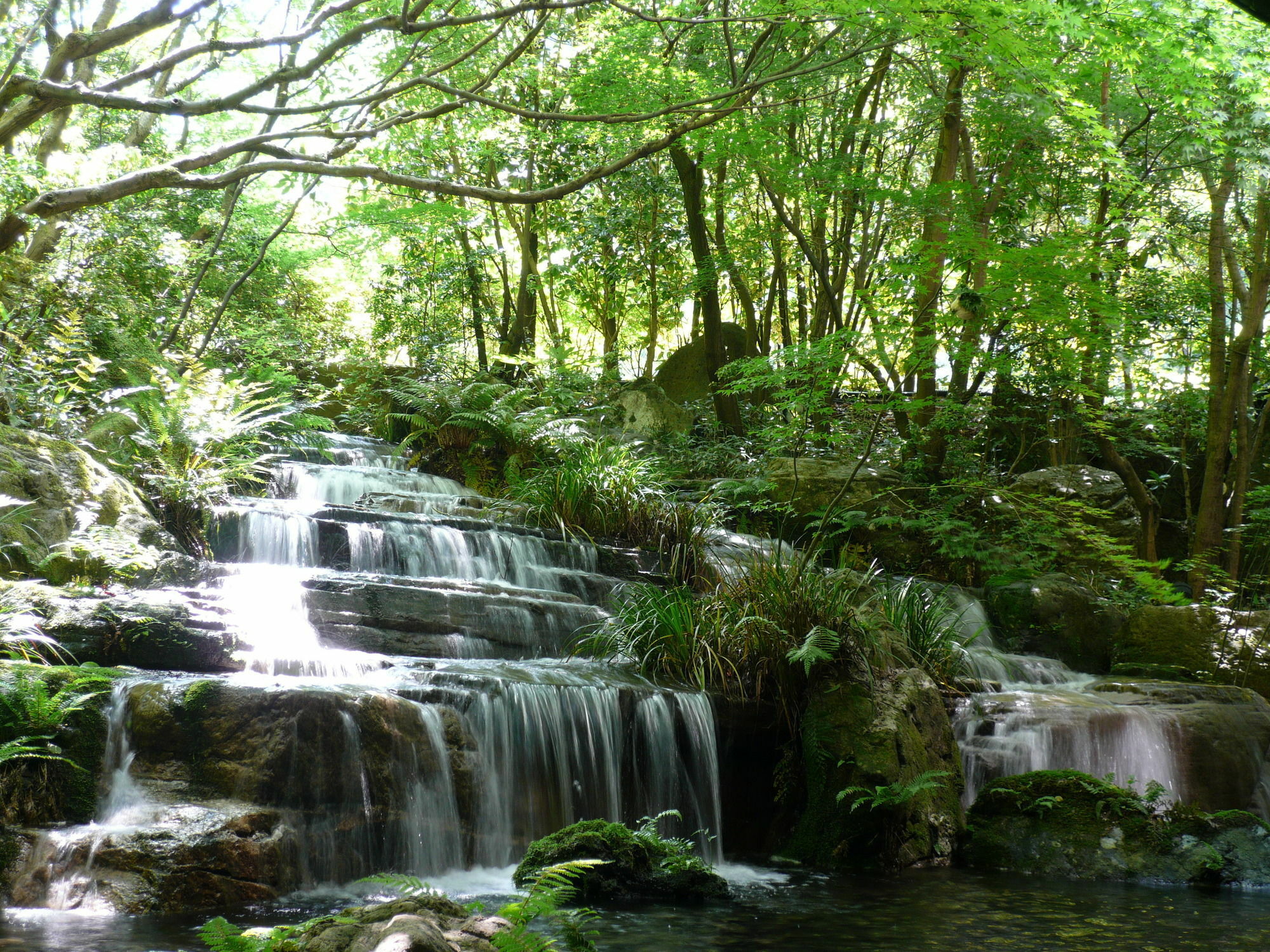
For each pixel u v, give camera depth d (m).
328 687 6.64
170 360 13.54
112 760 6.23
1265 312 15.84
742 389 13.30
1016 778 8.55
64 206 7.01
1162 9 11.97
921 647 10.08
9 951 4.58
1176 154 16.67
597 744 7.65
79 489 8.79
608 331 24.28
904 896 6.75
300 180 18.16
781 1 10.35
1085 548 15.27
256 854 5.87
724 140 16.14
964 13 9.58
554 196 7.75
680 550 11.91
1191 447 20.23
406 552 10.48
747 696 8.67
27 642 6.84
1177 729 9.52
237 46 7.34
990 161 16.62
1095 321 11.93
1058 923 6.03
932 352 11.48
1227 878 7.64
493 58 19.12
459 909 4.34
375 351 23.88
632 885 6.49
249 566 9.02
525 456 15.16
